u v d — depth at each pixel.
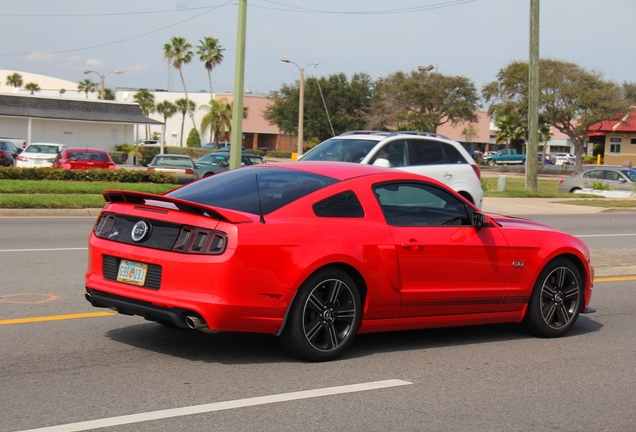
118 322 7.37
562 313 7.65
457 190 14.31
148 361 6.04
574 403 5.47
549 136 75.62
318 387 5.52
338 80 70.00
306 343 6.03
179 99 89.31
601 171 33.38
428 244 6.61
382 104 67.44
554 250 7.45
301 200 6.16
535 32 31.70
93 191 22.61
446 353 6.81
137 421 4.64
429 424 4.85
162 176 28.28
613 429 4.95
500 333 7.77
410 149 13.91
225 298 5.59
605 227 20.20
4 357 6.02
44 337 6.69
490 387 5.78
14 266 10.36
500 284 7.15
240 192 6.32
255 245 5.67
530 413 5.19
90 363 5.93
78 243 12.93
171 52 82.31
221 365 6.00
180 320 5.66
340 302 6.22
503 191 30.72
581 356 6.92
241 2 21.64
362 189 6.50
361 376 5.88
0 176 25.44
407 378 5.91
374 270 6.30
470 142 81.44
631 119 70.75
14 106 51.91
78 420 4.62
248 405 5.04
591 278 7.91
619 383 6.05
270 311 5.79
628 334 7.92
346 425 4.75
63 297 8.44
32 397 5.05
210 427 4.60
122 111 55.78
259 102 86.38
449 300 6.81
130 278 5.96
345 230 6.19
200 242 5.67
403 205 6.73
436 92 65.75
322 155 13.80
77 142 54.34
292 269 5.82
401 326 6.67
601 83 59.75
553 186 44.81
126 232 6.07
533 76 31.91
